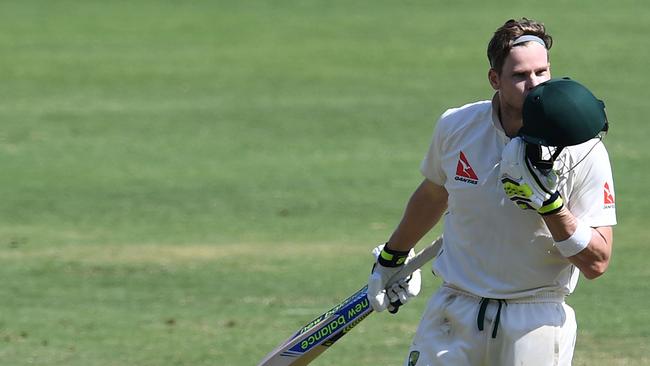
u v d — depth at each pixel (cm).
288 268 3553
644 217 4206
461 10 9450
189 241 3944
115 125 6128
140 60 7862
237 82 7269
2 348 2711
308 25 8994
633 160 5212
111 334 2842
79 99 6788
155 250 3812
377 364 2544
